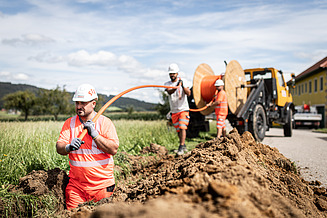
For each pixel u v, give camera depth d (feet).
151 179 11.44
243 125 31.50
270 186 10.72
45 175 11.63
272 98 39.11
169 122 34.96
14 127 23.20
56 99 86.48
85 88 10.91
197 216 5.44
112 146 10.87
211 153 11.75
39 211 10.58
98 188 11.23
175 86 23.57
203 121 36.37
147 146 24.36
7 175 13.12
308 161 22.36
